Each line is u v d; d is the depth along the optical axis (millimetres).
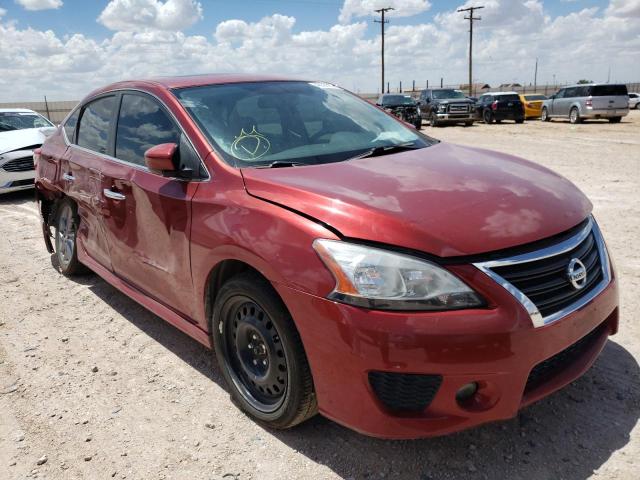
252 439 2754
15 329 4152
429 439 2670
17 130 9859
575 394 2951
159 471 2564
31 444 2807
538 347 2217
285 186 2615
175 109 3350
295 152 3166
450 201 2441
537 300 2256
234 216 2684
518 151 13648
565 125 23531
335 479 2449
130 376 3414
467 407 2227
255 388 2867
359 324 2168
